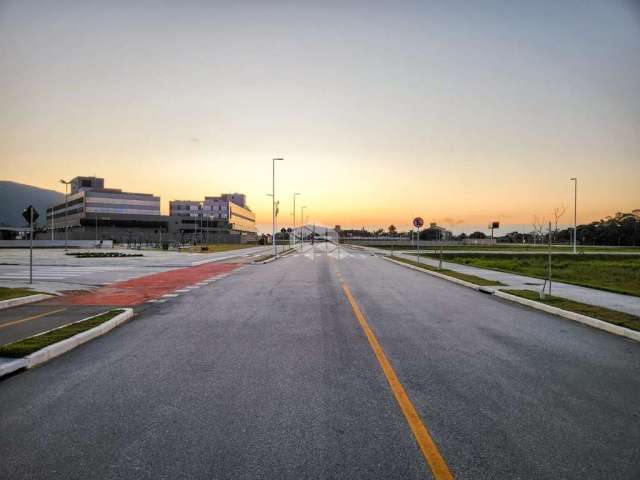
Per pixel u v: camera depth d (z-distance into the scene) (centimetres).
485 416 491
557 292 1554
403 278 2158
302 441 429
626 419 487
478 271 2552
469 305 1307
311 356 729
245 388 576
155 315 1119
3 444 426
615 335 912
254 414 492
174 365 679
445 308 1247
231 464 387
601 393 567
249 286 1780
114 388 577
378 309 1217
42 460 396
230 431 451
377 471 376
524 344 828
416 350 773
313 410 504
